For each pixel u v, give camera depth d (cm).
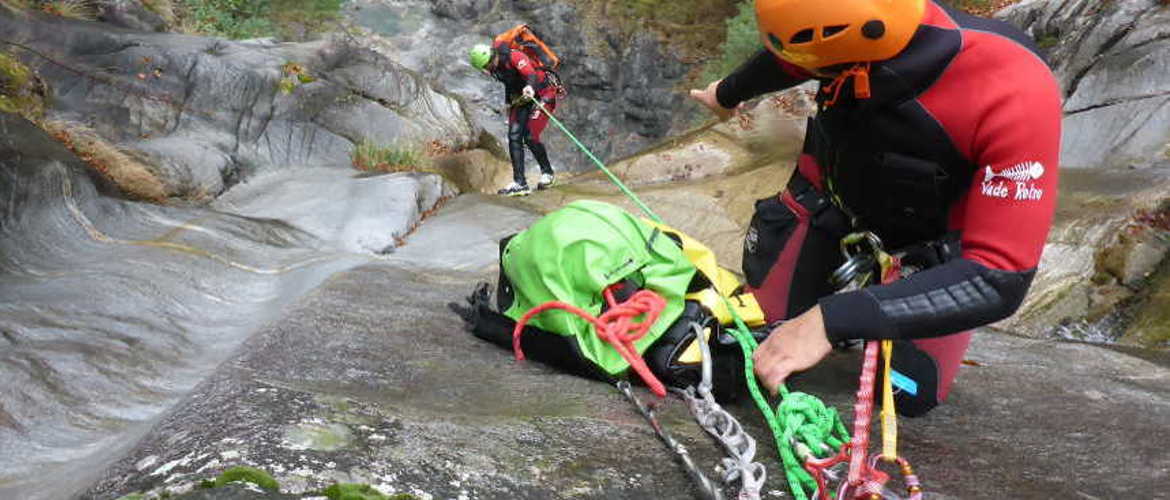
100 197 539
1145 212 624
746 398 251
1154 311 565
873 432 236
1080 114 826
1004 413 264
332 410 182
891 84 210
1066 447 232
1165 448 235
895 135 217
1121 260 599
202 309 394
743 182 857
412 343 289
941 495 188
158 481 146
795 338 199
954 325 200
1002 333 421
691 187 859
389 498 141
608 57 1844
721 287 280
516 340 273
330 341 278
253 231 593
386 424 180
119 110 803
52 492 186
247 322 379
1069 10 945
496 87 1800
